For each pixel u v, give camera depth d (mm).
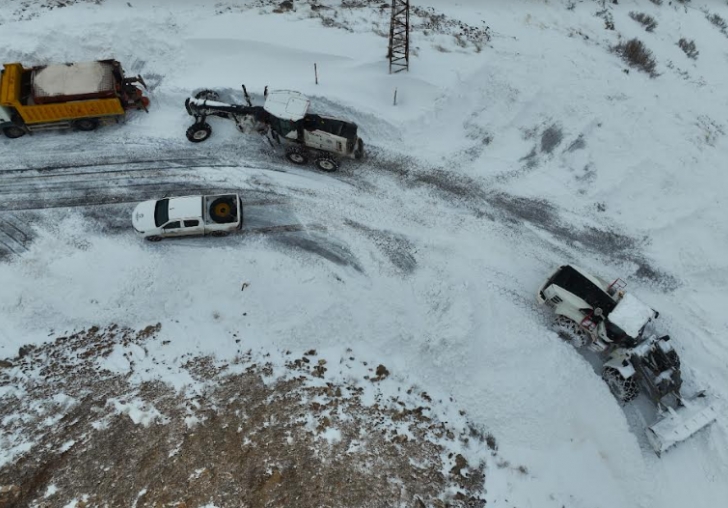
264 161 18016
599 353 14523
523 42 21859
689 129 19531
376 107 18781
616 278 15984
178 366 14133
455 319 14609
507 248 16406
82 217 16359
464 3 24422
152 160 17828
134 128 18516
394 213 17031
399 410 13680
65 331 14672
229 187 17312
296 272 15484
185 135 18484
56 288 14875
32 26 19688
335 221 16750
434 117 19031
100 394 13414
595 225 17047
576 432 13289
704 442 13273
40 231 15969
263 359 14406
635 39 23016
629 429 13328
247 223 16531
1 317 14523
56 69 17188
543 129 19188
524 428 13297
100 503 11258
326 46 20109
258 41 19969
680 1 28234
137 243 15875
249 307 15062
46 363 14016
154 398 13367
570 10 25234
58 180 17125
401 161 18250
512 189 17797
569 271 14500
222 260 15594
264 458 12328
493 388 13750
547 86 19891
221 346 14555
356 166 18078
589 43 22984
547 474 12781
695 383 14180
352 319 14906
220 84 19125
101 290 14961
